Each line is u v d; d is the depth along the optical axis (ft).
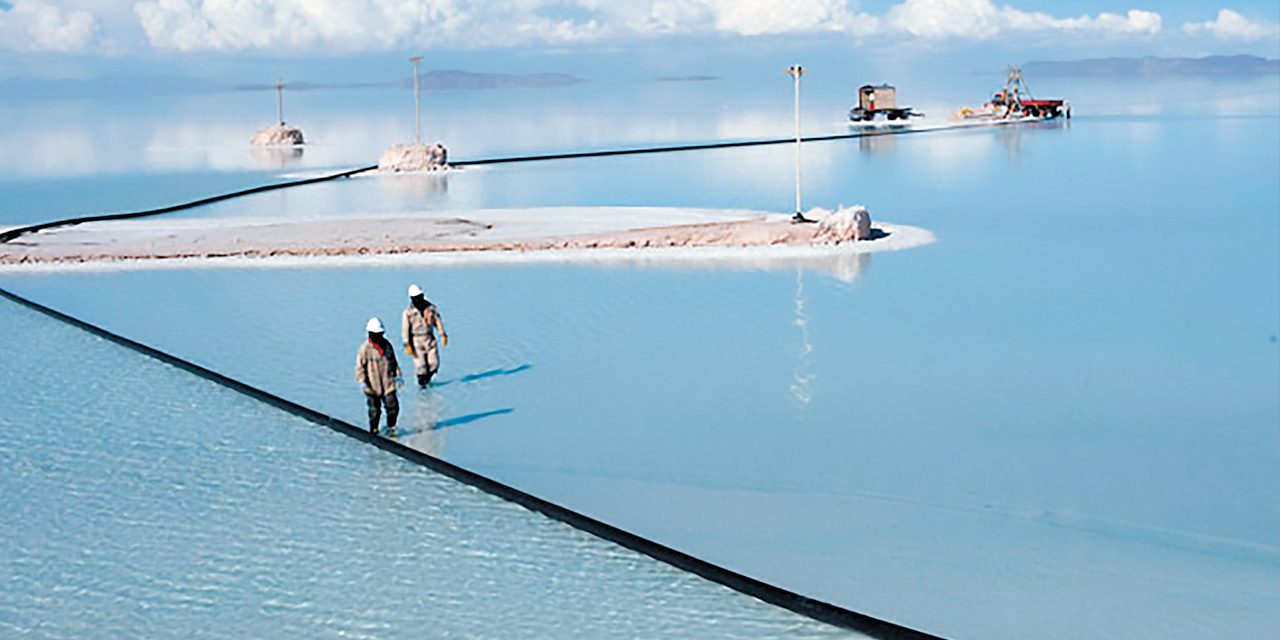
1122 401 50.42
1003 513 38.47
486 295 72.95
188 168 187.52
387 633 30.81
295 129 259.19
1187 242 92.48
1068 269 81.10
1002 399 50.70
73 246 94.27
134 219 116.16
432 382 53.67
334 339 62.75
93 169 186.50
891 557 35.17
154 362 58.54
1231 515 38.24
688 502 39.60
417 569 34.53
